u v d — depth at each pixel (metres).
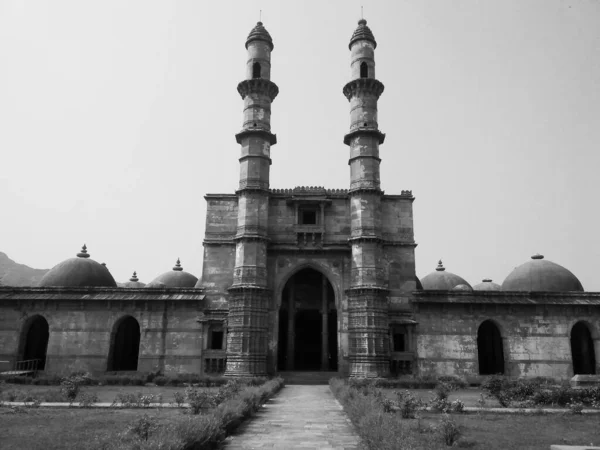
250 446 12.31
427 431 13.68
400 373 32.72
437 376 32.53
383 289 32.72
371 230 33.66
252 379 29.25
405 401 17.03
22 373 32.03
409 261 34.91
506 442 12.51
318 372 34.06
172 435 10.07
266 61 37.34
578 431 14.26
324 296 36.19
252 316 32.31
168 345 33.59
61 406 18.62
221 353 33.19
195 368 33.16
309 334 45.25
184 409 17.45
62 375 30.69
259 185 34.62
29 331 37.88
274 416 17.45
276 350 33.62
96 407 18.25
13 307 34.53
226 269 35.16
